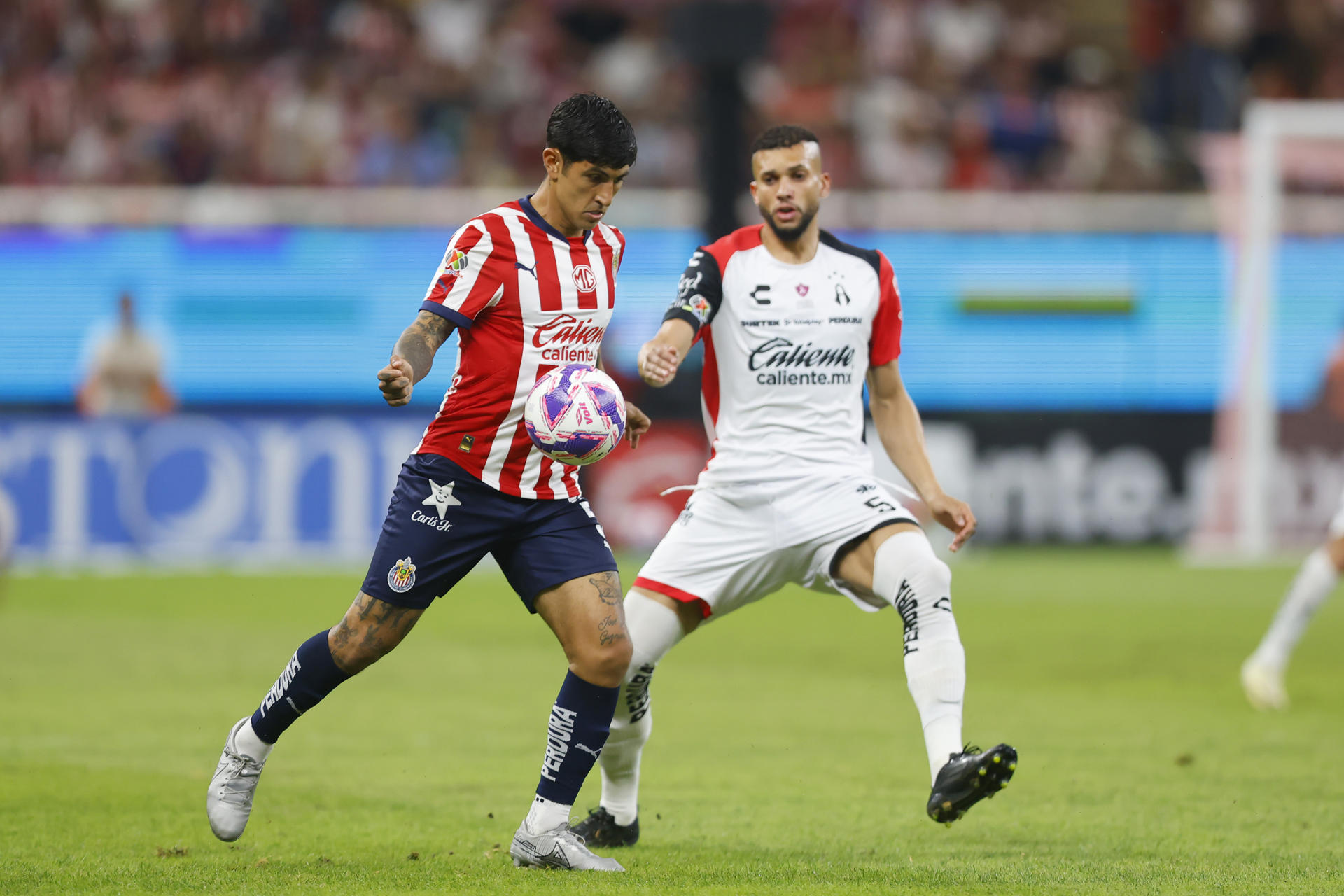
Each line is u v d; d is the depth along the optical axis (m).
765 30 52.53
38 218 57.56
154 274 57.75
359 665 16.12
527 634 39.50
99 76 72.50
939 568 17.30
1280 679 30.67
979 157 71.38
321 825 18.33
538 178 73.00
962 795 15.66
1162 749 24.22
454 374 16.05
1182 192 67.88
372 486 57.66
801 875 15.45
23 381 57.12
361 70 73.81
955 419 60.31
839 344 18.33
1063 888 14.83
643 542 56.25
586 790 21.75
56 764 22.06
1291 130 62.09
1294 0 75.44
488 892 14.39
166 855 16.33
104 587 48.47
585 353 16.23
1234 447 60.78
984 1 75.94
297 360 57.88
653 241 58.19
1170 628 40.31
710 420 18.92
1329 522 61.28
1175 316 60.91
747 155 56.75
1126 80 75.00
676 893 14.34
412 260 58.88
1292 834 18.00
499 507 15.94
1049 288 60.59
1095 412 60.66
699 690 30.81
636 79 75.12
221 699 28.88
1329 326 61.41
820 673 33.47
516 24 76.06
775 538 18.16
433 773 21.97
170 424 56.59
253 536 57.00
